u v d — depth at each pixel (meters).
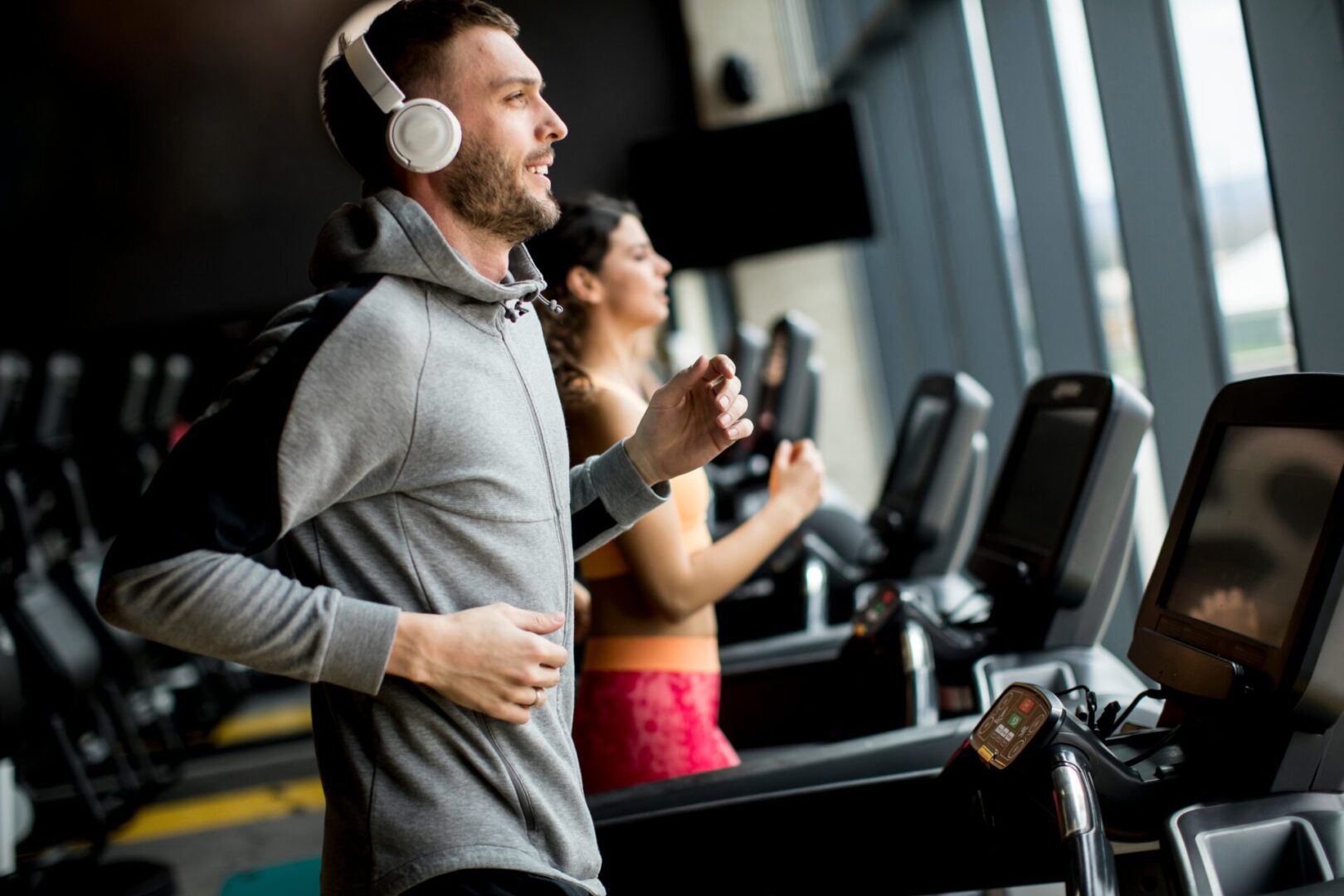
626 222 2.34
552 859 1.33
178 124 7.86
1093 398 2.17
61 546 5.14
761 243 5.63
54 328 7.88
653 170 5.68
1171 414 3.36
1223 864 1.40
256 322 7.95
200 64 7.84
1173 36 3.17
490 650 1.26
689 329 9.31
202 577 1.19
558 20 8.20
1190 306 3.29
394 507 1.30
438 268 1.29
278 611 1.22
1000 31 4.27
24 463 4.82
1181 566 1.68
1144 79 3.24
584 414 2.20
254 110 7.88
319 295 1.32
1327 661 1.37
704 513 2.36
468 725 1.29
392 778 1.29
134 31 7.80
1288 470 1.50
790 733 2.70
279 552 1.39
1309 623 1.37
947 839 1.83
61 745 4.16
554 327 2.31
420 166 1.32
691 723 2.23
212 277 7.93
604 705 2.24
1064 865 1.39
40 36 7.79
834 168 5.57
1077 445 2.19
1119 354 3.91
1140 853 1.61
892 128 6.57
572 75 8.21
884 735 1.97
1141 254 3.34
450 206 1.36
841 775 1.93
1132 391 2.12
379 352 1.24
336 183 7.92
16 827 4.12
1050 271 4.33
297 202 7.92
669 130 8.22
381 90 1.34
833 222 5.59
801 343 4.68
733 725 2.71
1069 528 2.11
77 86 7.82
